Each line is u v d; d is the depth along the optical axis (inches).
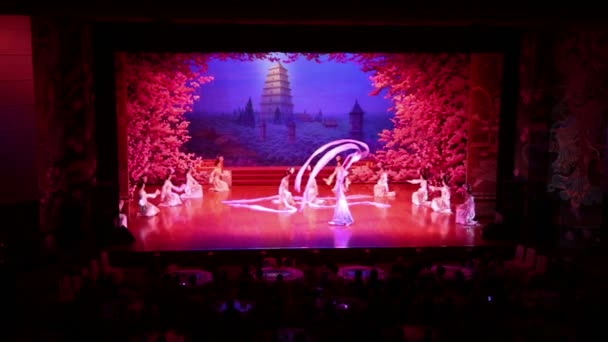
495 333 324.5
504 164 613.9
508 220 589.6
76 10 459.8
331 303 331.6
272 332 314.3
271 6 475.8
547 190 597.3
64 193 560.7
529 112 591.8
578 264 465.1
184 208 739.4
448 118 852.0
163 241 562.3
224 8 471.8
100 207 560.4
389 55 857.5
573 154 597.9
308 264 531.5
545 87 588.7
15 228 630.5
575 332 326.6
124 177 747.4
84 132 560.4
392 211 721.0
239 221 656.4
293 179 954.1
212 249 530.3
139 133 842.8
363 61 884.0
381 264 484.1
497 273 407.8
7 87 689.6
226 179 922.7
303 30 571.5
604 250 556.4
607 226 621.0
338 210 639.1
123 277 445.7
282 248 531.8
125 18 481.7
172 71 850.1
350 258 535.5
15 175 712.4
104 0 451.5
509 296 374.9
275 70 1114.1
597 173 601.3
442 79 847.7
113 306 346.3
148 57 828.0
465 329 323.0
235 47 571.2
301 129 1131.3
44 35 550.3
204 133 1115.9
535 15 478.6
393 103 1129.4
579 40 585.0
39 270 485.4
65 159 559.8
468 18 484.7
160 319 343.9
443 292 374.9
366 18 485.1
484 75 721.0
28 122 714.8
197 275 427.5
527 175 594.9
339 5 477.7
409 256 540.7
